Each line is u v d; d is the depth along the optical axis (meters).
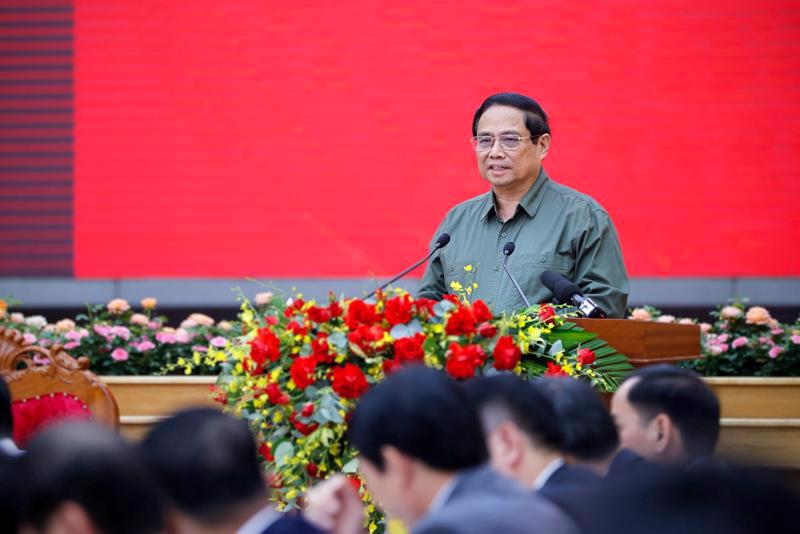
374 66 19.81
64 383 10.27
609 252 10.04
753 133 19.39
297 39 19.94
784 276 19.31
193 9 20.08
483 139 10.25
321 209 19.89
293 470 7.22
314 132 19.89
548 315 7.51
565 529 4.32
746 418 12.61
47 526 3.74
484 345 7.16
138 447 4.46
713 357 14.10
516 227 10.26
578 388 5.86
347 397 6.99
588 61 19.50
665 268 19.41
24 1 20.31
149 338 14.41
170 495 4.45
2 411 6.51
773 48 19.38
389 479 4.52
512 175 10.11
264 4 19.97
